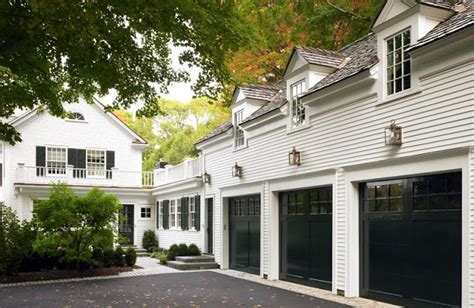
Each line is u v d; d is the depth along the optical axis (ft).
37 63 30.04
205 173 66.33
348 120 36.88
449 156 27.94
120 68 31.63
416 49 29.53
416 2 30.42
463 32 26.50
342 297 36.24
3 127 31.76
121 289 42.93
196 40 27.84
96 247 55.26
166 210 84.74
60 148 90.07
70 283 47.67
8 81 23.57
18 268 50.93
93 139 92.89
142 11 26.00
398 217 32.48
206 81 32.17
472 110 26.61
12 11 25.21
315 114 41.11
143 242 88.58
